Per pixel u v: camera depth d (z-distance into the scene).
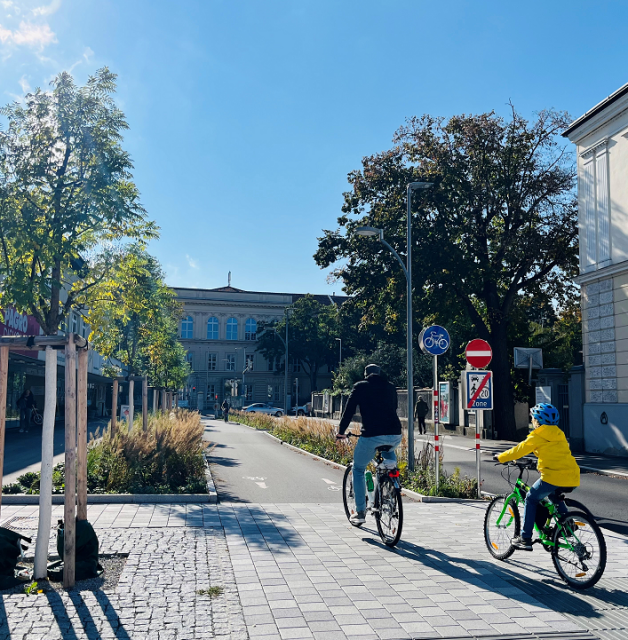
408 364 15.59
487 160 27.16
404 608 5.00
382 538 7.27
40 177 13.87
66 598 5.11
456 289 27.64
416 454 16.72
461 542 7.40
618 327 21.66
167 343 35.81
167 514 8.95
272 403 87.94
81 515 5.95
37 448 19.97
